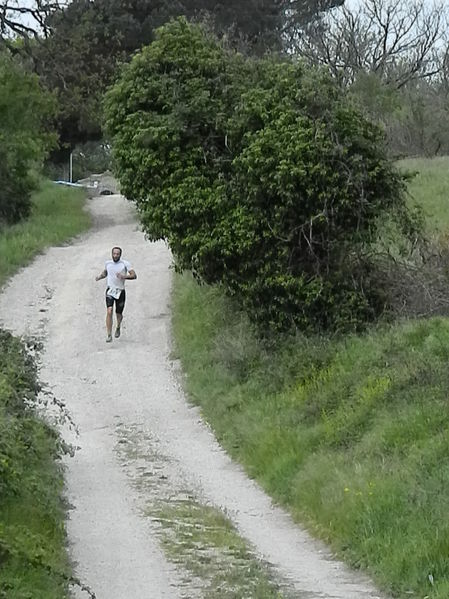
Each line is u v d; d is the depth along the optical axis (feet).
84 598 27.89
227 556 32.63
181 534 35.60
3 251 99.91
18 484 33.19
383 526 33.45
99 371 68.80
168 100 65.10
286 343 60.44
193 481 45.73
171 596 27.91
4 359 44.21
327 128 59.88
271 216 60.49
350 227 60.80
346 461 41.68
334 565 32.60
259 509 41.11
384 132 62.03
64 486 42.68
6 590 24.93
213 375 62.49
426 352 49.44
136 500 41.45
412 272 60.39
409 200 84.38
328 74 61.93
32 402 49.78
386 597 28.63
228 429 53.67
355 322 59.06
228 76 65.98
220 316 72.18
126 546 33.81
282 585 29.71
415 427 40.88
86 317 81.71
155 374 67.62
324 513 37.14
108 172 217.36
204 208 62.18
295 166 58.65
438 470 35.60
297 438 47.16
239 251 60.64
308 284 60.08
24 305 85.51
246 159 59.67
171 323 78.84
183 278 86.02
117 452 51.21
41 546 28.96
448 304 57.88
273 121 60.39
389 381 46.44
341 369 52.70
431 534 30.83
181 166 63.87
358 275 60.64
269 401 54.49
